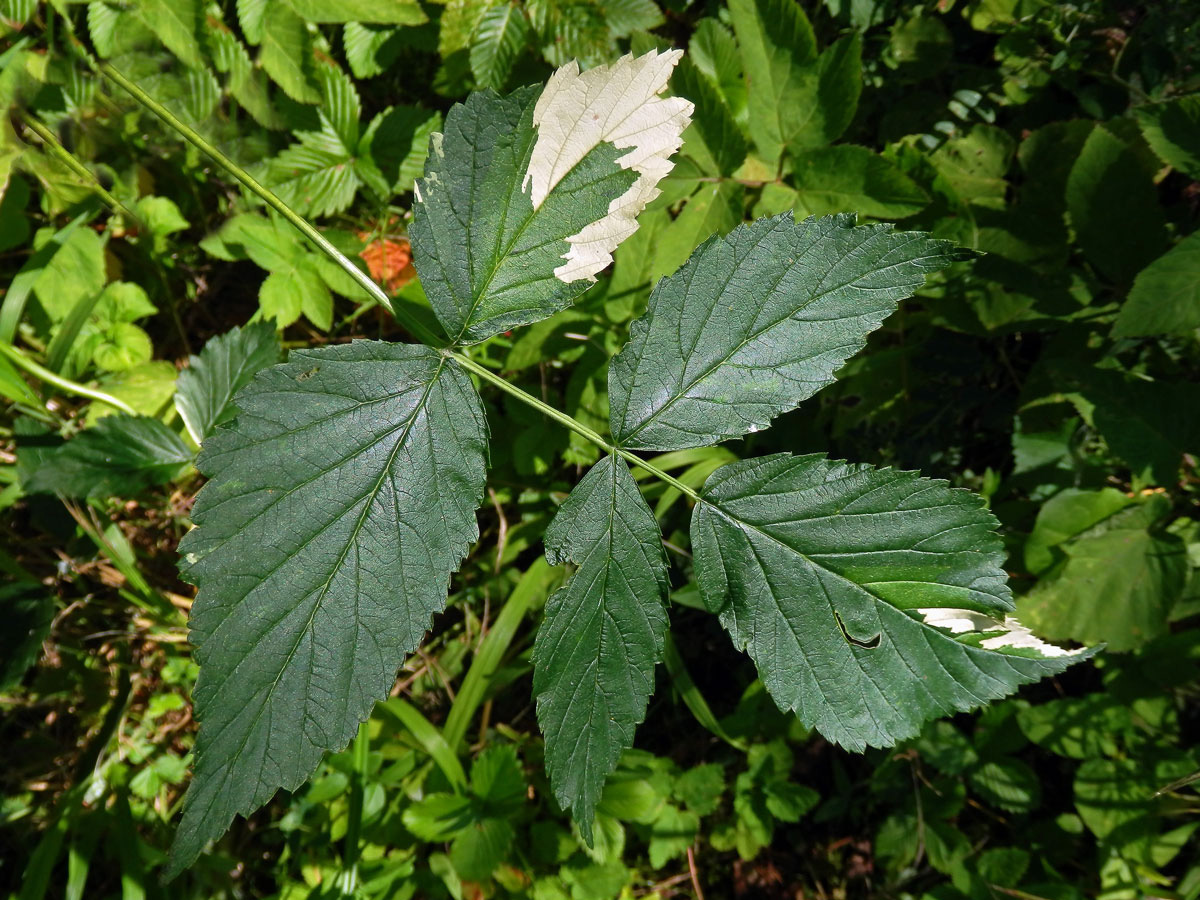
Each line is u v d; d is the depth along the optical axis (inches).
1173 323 10.2
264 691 6.4
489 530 14.0
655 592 6.9
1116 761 11.9
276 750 6.3
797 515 6.9
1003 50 12.2
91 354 13.0
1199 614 11.9
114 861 13.3
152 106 7.8
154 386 13.1
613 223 7.0
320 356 6.7
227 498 6.4
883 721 6.8
